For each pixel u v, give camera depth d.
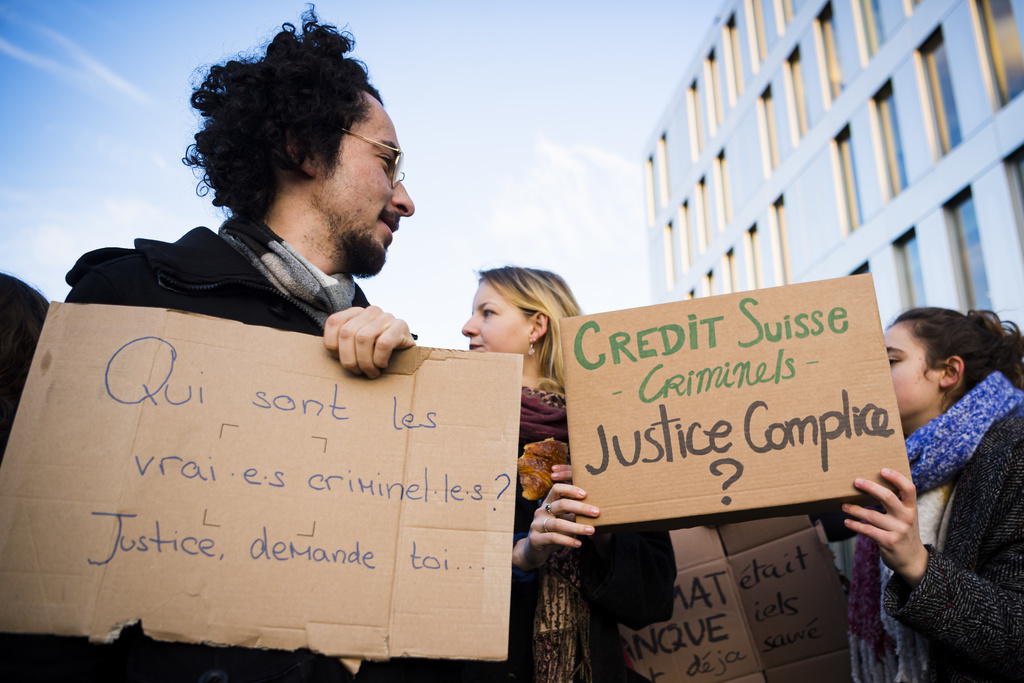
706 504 1.37
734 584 2.28
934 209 10.80
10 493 1.03
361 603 1.10
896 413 1.41
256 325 1.22
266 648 1.03
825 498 1.37
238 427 1.14
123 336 1.14
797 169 14.56
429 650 1.09
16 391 1.85
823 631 2.18
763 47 16.39
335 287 1.38
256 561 1.07
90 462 1.06
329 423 1.19
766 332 1.50
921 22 11.34
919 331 2.01
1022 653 1.40
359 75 1.59
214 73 1.55
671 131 21.22
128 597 1.01
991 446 1.68
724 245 17.38
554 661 1.59
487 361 1.29
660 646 2.19
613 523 1.39
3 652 0.98
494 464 1.23
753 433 1.42
